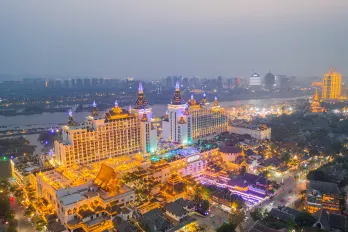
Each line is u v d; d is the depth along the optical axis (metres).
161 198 189.25
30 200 193.38
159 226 155.25
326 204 178.25
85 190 179.62
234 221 160.50
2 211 171.25
